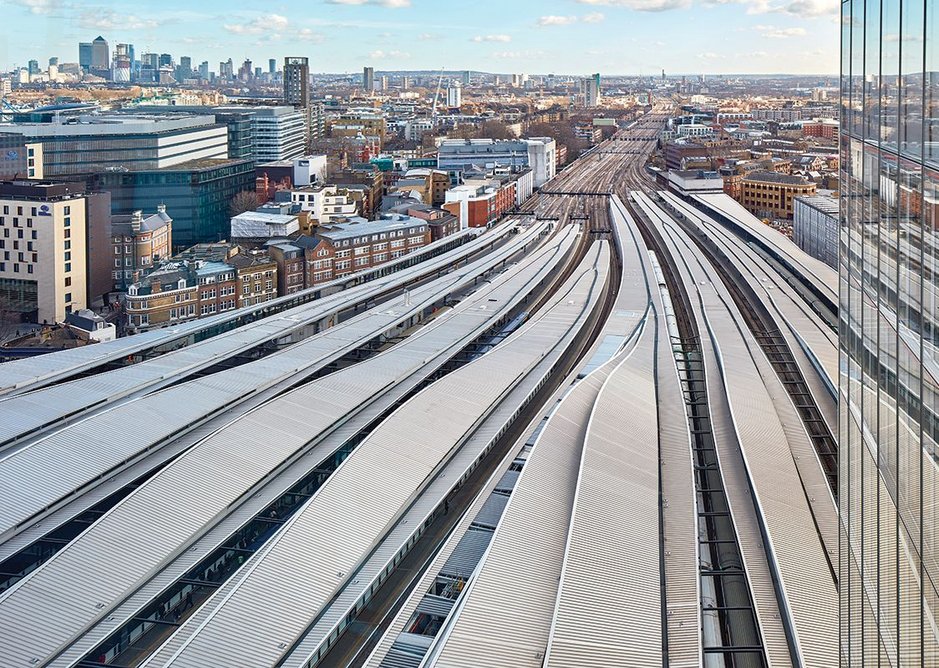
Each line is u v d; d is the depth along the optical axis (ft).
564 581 275.80
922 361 124.67
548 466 369.09
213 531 335.26
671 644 253.85
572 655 243.40
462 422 429.79
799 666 245.24
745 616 289.74
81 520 351.67
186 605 311.06
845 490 171.63
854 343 162.20
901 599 134.51
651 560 297.33
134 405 429.79
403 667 261.03
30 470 357.41
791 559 296.92
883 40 139.13
